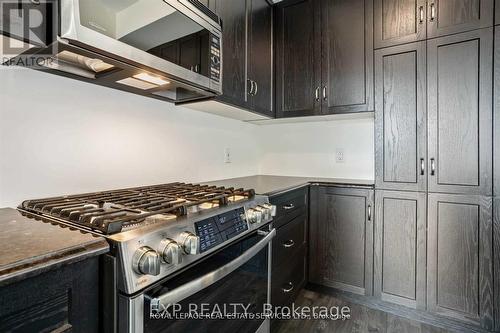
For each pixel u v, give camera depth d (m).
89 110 1.20
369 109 1.83
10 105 0.96
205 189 1.35
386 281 1.81
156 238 0.72
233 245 1.05
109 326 0.64
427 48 1.65
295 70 2.08
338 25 1.93
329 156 2.38
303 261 1.98
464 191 1.57
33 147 1.02
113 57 0.89
